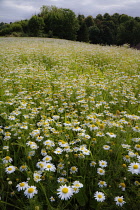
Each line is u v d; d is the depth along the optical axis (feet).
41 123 3.47
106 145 2.85
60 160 2.56
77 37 79.41
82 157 2.64
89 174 2.53
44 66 9.70
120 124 3.49
